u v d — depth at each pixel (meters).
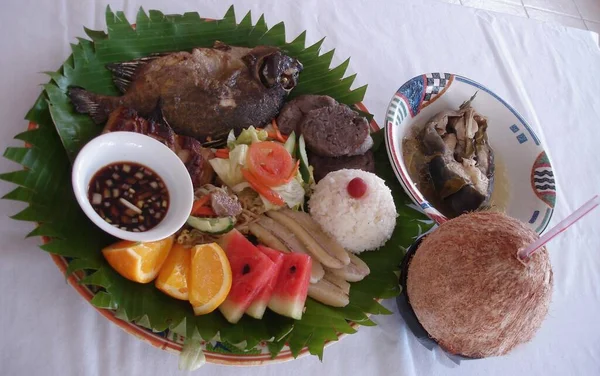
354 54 0.68
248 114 0.55
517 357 0.55
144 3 0.60
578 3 1.00
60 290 0.43
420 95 0.62
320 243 0.51
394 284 0.51
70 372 0.40
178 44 0.56
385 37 0.71
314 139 0.56
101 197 0.44
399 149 0.56
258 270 0.45
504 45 0.79
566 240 0.66
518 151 0.64
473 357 0.46
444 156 0.61
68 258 0.42
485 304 0.41
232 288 0.45
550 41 0.83
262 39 0.60
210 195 0.49
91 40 0.52
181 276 0.44
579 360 0.57
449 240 0.43
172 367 0.43
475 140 0.64
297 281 0.46
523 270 0.40
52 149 0.45
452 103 0.65
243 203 0.53
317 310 0.48
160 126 0.48
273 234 0.50
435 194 0.62
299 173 0.55
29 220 0.42
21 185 0.42
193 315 0.44
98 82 0.51
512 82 0.76
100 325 0.43
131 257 0.41
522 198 0.62
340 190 0.53
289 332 0.45
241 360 0.43
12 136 0.48
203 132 0.54
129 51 0.53
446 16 0.77
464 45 0.76
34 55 0.52
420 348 0.52
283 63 0.55
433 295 0.43
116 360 0.42
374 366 0.49
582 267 0.65
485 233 0.42
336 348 0.49
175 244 0.46
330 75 0.61
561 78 0.80
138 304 0.42
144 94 0.50
